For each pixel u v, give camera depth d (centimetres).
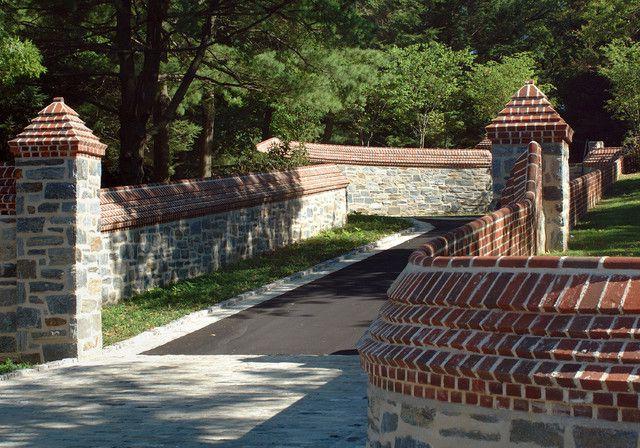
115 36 2469
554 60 5809
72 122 1533
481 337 497
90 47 2370
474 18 5519
